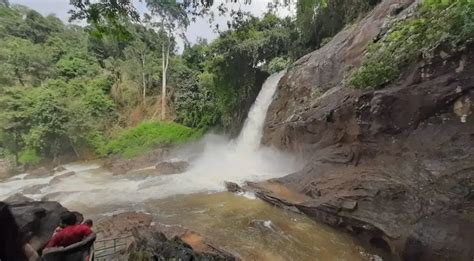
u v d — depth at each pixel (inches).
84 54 1609.3
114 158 1092.5
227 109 1059.9
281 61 987.3
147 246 274.8
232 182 587.2
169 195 561.3
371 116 433.7
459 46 355.3
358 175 418.6
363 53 561.3
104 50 1744.6
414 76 400.2
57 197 582.9
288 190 492.1
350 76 542.9
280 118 751.1
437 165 336.8
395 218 333.1
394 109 406.3
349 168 448.5
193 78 1397.6
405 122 396.8
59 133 1073.5
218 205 486.0
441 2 414.6
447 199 303.9
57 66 1464.1
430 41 395.5
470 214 278.5
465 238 262.7
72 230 154.5
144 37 1429.6
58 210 193.5
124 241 324.2
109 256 271.1
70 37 1939.0
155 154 997.8
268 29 1031.6
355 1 780.6
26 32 1795.0
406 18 494.0
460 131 337.7
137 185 662.5
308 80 695.7
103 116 1298.0
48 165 1045.8
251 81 1021.8
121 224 393.4
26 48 1370.6
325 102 561.0
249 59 1013.8
